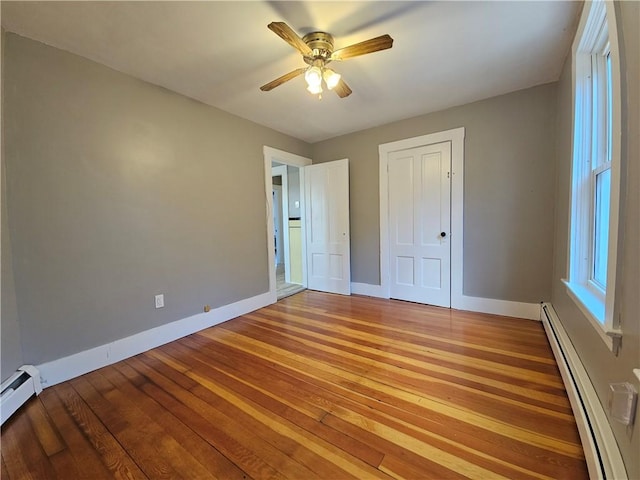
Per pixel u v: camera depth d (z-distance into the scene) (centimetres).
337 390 178
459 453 128
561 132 239
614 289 106
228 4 160
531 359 207
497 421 146
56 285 195
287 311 338
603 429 112
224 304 310
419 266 353
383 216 375
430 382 183
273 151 371
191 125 276
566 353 178
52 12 162
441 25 182
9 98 174
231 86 255
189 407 166
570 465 119
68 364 199
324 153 425
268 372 202
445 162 325
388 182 368
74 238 203
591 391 135
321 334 266
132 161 234
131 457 132
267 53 207
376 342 245
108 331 221
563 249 225
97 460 131
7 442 142
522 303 292
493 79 255
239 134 326
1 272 167
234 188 320
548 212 273
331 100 289
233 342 255
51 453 135
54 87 192
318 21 176
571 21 179
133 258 235
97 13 164
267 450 133
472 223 313
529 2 163
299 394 175
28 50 181
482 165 302
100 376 203
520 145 282
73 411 165
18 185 178
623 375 101
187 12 166
